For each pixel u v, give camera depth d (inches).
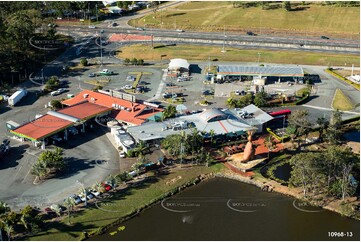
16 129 6107.3
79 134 6382.9
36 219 4453.7
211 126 6314.0
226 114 6609.3
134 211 4751.5
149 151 5910.4
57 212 4628.4
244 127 6333.7
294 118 6314.0
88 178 5319.9
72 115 6486.2
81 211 4731.8
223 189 5255.9
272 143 6122.1
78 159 5738.2
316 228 4576.8
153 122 6476.4
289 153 5969.5
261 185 5290.4
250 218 4719.5
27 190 5073.8
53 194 5007.4
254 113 6781.5
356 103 7578.7
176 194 5132.9
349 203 4906.5
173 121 6471.5
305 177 4972.9
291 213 4803.2
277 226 4596.5
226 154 5885.8
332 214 4781.0
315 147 6097.4
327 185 5059.1
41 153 5816.9
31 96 7731.3
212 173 5536.4
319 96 7849.4
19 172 5423.2
